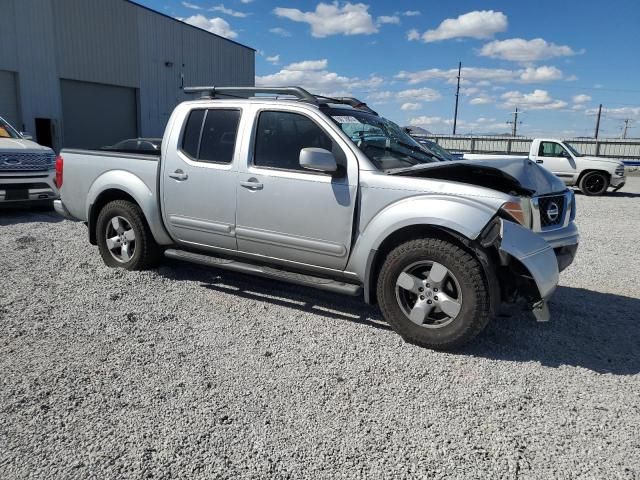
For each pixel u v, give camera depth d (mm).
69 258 6328
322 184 4363
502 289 4043
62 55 22578
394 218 4043
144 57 27141
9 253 6535
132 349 3887
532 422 3080
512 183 4266
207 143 5074
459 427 3008
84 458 2633
